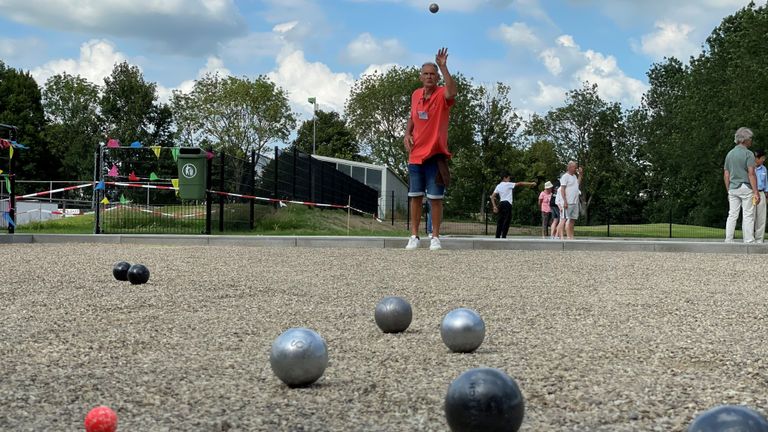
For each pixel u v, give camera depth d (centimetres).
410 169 1227
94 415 230
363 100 6550
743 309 579
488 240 1315
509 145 5150
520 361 382
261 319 524
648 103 7700
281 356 321
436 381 340
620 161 7025
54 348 419
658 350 413
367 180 4753
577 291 694
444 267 929
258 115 6203
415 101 1204
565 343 433
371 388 327
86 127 7094
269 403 303
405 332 471
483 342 437
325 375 352
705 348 419
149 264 951
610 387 329
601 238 2733
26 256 1078
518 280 787
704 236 3244
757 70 3619
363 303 606
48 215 2848
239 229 2134
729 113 3844
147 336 457
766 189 1454
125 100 6912
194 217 2020
